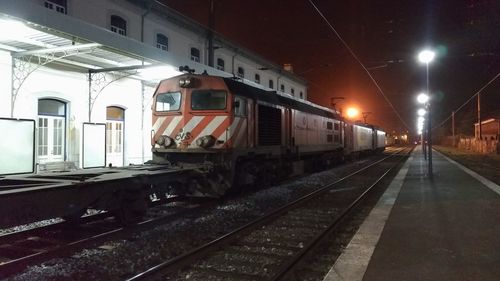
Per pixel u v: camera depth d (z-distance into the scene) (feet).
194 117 42.11
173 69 53.88
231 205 40.52
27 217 21.67
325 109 84.64
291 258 22.21
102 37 41.32
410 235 26.43
